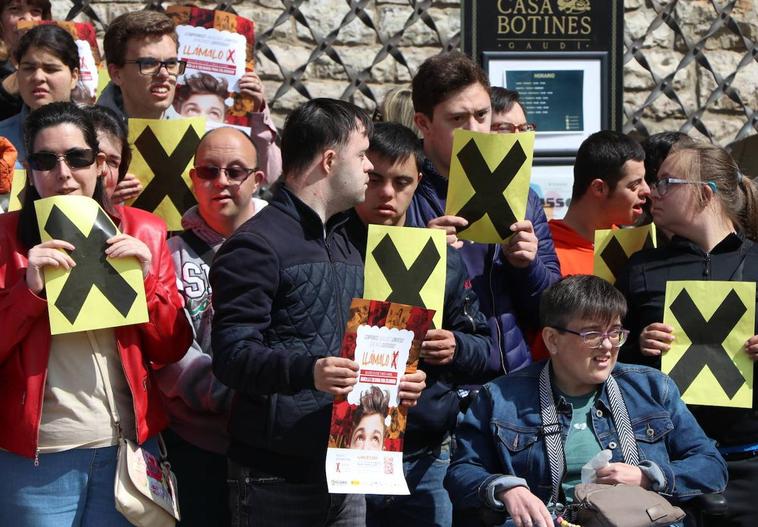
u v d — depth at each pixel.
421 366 5.64
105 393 5.23
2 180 6.14
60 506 5.16
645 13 10.66
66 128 5.22
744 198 6.37
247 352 4.99
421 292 5.41
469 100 6.37
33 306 5.02
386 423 5.14
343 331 5.29
